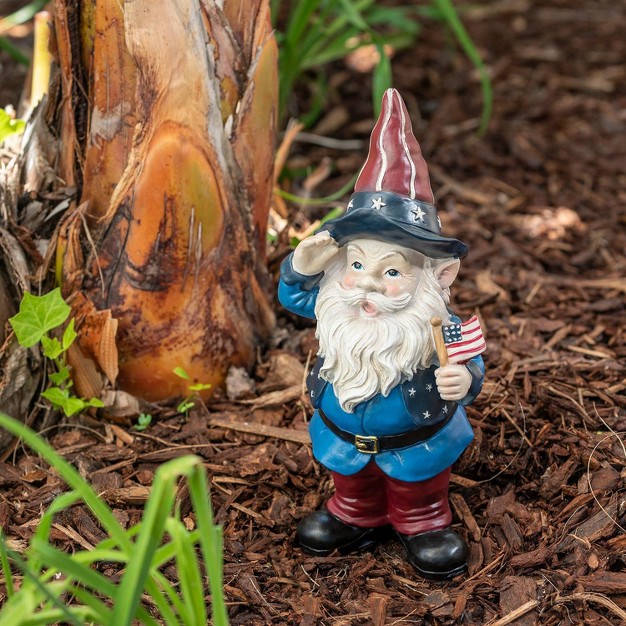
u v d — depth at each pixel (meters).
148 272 1.39
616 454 1.37
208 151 1.37
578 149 2.01
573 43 2.43
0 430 1.39
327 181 1.88
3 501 1.35
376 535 1.33
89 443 1.41
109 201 1.39
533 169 1.95
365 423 1.25
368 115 2.12
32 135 1.42
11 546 1.31
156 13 1.32
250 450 1.40
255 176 1.42
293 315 1.55
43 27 1.52
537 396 1.43
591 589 1.26
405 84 2.23
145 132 1.36
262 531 1.34
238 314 1.45
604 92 2.23
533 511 1.34
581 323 1.57
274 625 1.26
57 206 1.41
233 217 1.41
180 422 1.43
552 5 2.62
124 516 1.34
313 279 1.25
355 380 1.24
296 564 1.31
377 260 1.22
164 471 1.06
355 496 1.30
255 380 1.48
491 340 1.54
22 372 1.39
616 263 1.70
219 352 1.44
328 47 1.88
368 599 1.27
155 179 1.36
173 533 1.12
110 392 1.42
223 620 1.13
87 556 1.12
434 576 1.29
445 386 1.22
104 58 1.35
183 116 1.35
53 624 1.24
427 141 2.03
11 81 2.10
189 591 1.14
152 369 1.42
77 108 1.39
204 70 1.35
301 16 1.69
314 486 1.38
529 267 1.68
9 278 1.39
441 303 1.24
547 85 2.25
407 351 1.23
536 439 1.39
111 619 1.09
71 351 1.40
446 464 1.27
